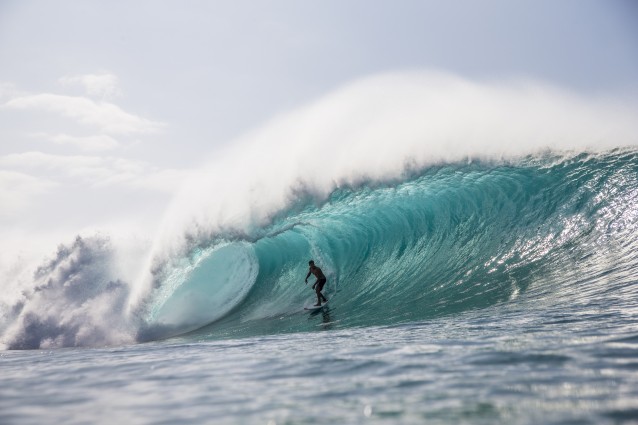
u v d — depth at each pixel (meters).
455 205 66.44
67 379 26.20
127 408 19.17
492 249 60.72
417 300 52.47
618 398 16.61
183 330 61.44
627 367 20.12
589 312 35.88
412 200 68.12
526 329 31.19
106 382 24.64
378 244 65.94
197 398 20.05
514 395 17.58
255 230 67.62
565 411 15.74
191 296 64.19
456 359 23.80
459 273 58.16
